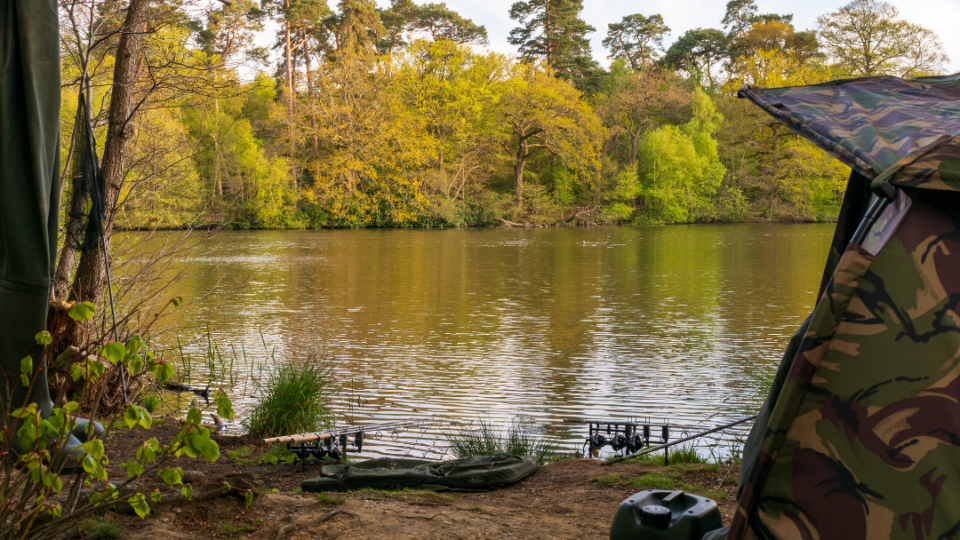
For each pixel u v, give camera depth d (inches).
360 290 754.8
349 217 1956.2
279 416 274.2
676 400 343.3
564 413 322.0
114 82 282.0
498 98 2057.1
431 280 842.8
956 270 74.6
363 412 322.7
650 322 557.3
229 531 129.4
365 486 186.2
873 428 74.2
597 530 149.3
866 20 1760.6
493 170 2212.1
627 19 3024.1
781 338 489.1
